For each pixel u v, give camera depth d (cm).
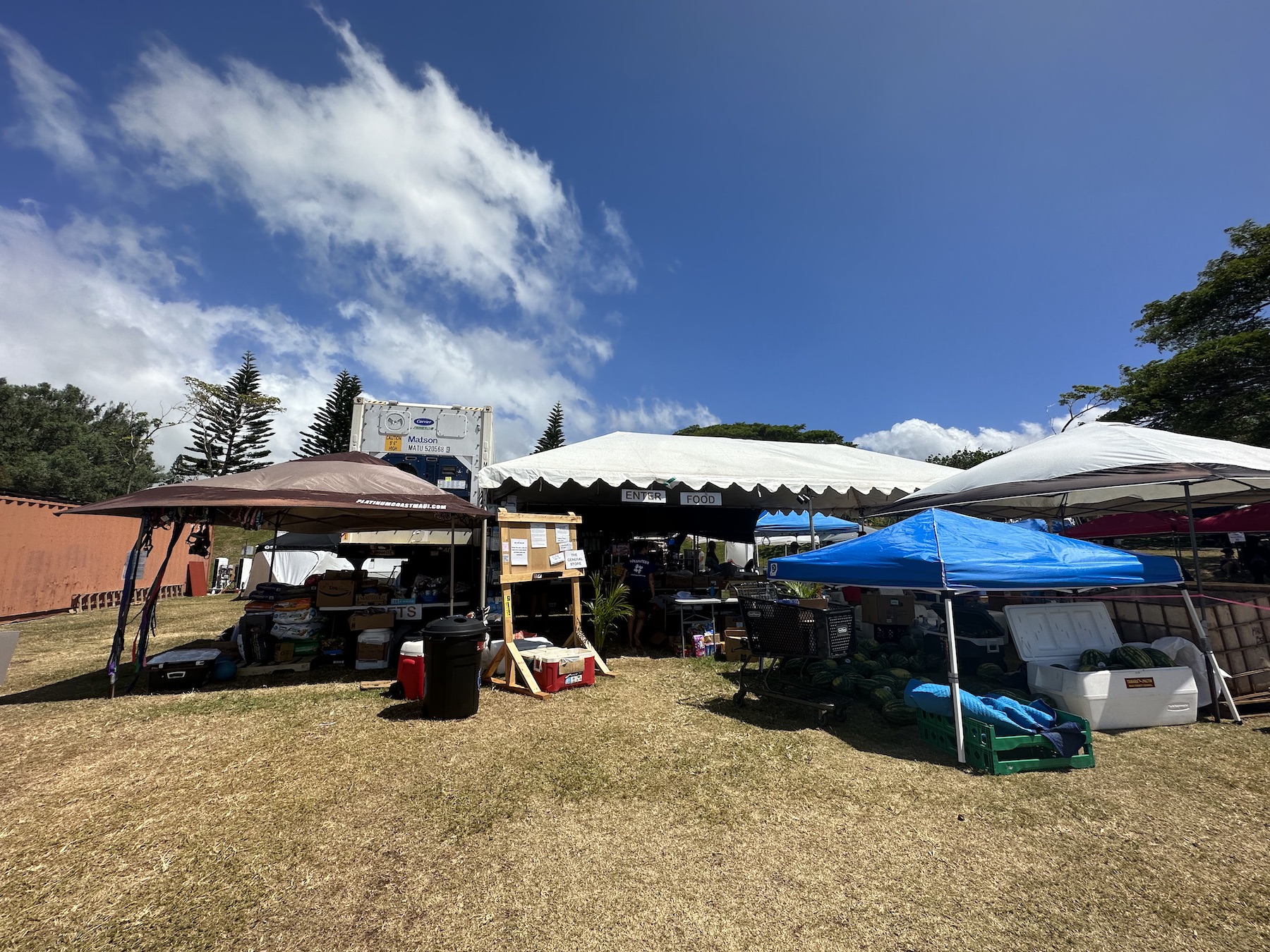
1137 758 441
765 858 308
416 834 333
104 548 1605
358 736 497
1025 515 977
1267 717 533
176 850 317
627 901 271
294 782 405
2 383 4644
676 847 319
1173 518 1084
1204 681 546
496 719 547
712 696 626
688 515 1408
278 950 238
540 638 764
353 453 837
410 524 990
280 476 726
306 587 816
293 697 624
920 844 321
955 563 458
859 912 262
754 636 580
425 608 846
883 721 535
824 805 370
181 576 2033
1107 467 613
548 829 339
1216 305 2347
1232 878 287
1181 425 2080
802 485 898
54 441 4769
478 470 1095
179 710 578
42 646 975
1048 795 382
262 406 4853
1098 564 482
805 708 580
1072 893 276
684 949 238
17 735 507
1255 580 1321
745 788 394
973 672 636
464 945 241
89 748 473
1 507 1245
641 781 407
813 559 563
